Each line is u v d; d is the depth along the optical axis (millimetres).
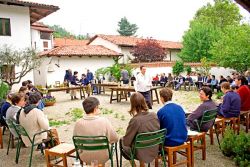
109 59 27141
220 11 43969
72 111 11875
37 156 6066
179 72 21875
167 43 37875
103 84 17000
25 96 6484
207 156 5727
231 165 5254
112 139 4312
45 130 5379
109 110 11734
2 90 11109
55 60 23578
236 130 6879
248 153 5266
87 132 4109
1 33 17656
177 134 4559
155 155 4340
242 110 7152
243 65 17750
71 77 16656
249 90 7227
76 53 24219
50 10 19906
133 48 32625
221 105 6730
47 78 23281
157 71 25500
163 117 4562
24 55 15336
